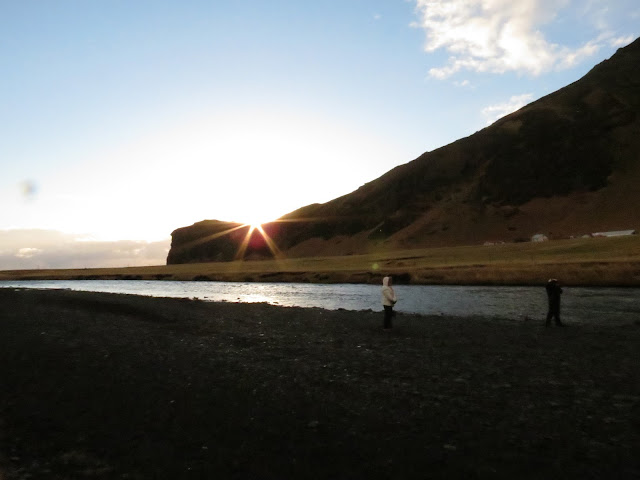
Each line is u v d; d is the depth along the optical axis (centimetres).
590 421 830
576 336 1847
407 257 11038
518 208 18012
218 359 1470
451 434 783
